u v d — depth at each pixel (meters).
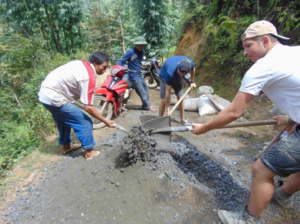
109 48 11.65
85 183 2.26
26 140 3.49
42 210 2.12
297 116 1.55
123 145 2.26
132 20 11.88
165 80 3.33
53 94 2.39
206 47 5.92
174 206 2.05
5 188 2.49
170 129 2.47
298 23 3.72
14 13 8.06
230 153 3.04
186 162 2.65
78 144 3.29
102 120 2.65
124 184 2.18
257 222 1.82
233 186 2.37
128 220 1.93
